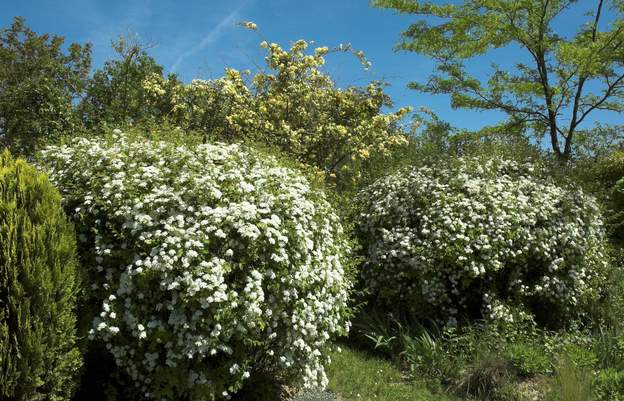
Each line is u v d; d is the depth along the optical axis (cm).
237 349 429
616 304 750
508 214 702
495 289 696
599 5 1274
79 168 482
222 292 398
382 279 723
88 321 414
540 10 1260
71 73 1595
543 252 691
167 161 484
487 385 577
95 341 468
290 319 453
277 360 469
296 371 489
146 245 425
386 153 1041
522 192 765
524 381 584
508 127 1352
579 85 1226
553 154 913
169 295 422
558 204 772
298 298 461
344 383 562
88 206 455
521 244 693
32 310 368
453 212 702
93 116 1326
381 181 846
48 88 1125
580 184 852
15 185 388
